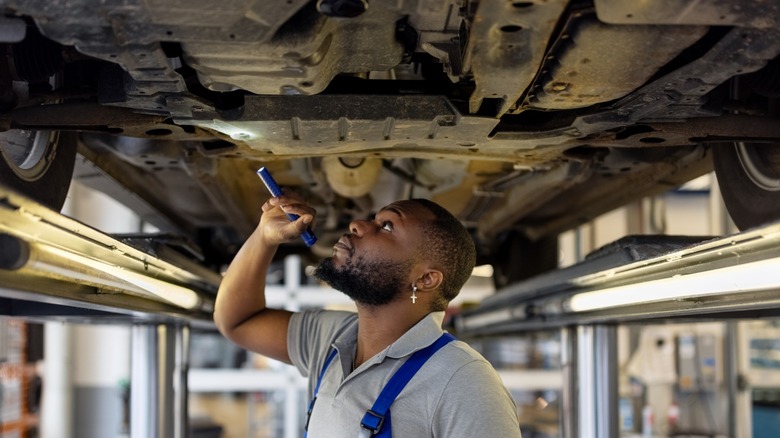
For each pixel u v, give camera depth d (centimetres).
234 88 138
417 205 165
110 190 272
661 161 223
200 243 366
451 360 147
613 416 287
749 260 134
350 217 354
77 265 135
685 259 158
